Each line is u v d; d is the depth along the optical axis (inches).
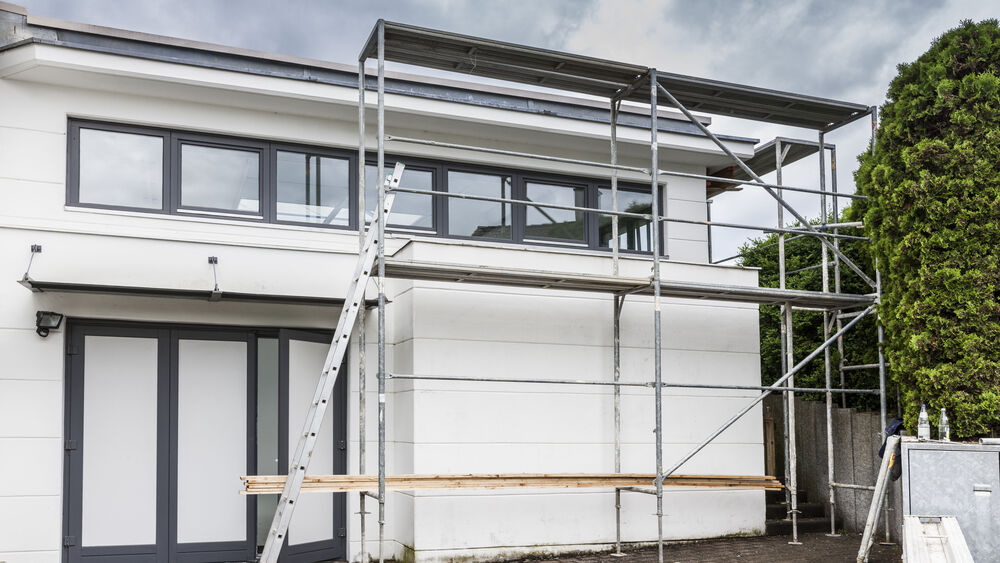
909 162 322.3
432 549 333.4
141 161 340.8
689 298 385.4
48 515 307.7
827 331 405.4
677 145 414.0
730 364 396.8
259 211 356.2
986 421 301.4
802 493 435.2
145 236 327.0
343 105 355.6
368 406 354.6
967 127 314.3
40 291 309.0
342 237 364.2
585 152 417.1
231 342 343.0
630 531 366.9
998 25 315.6
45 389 312.0
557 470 358.0
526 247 366.9
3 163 320.2
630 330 379.2
